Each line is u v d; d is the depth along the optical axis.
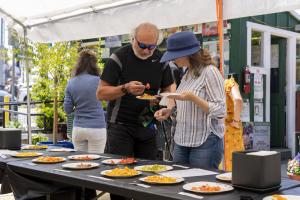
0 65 15.80
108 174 2.44
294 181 2.37
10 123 7.50
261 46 7.49
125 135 3.44
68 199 3.00
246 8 3.52
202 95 2.94
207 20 3.87
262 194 2.06
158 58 3.52
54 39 5.44
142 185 2.20
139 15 4.43
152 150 3.56
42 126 7.42
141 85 3.22
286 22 7.86
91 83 4.29
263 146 7.32
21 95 12.83
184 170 2.63
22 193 2.92
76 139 4.41
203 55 2.98
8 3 5.38
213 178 2.40
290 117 7.91
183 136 3.03
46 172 2.62
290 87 7.92
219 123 3.00
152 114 3.44
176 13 4.09
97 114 4.36
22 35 5.79
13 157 3.29
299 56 8.25
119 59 3.40
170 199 1.96
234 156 2.16
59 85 7.03
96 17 4.90
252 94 7.18
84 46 8.14
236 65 6.85
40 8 5.29
